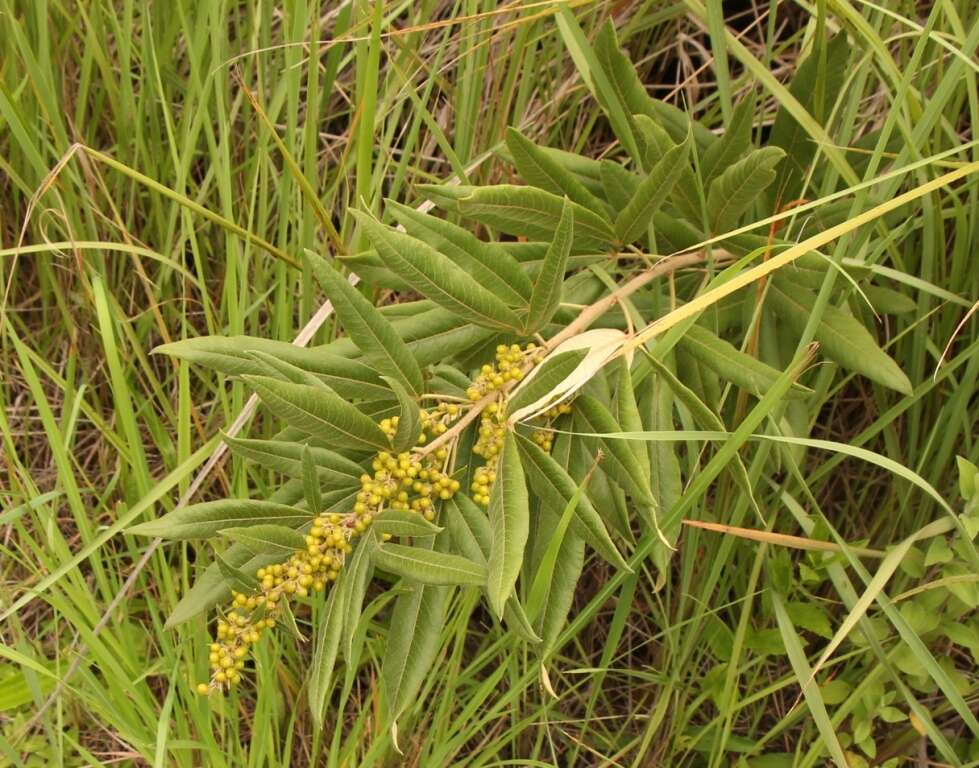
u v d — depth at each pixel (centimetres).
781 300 89
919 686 99
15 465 101
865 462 105
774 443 92
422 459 80
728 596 104
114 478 105
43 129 104
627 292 88
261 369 81
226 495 105
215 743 97
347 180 100
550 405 80
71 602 102
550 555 79
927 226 93
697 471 93
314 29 91
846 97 101
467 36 100
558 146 110
